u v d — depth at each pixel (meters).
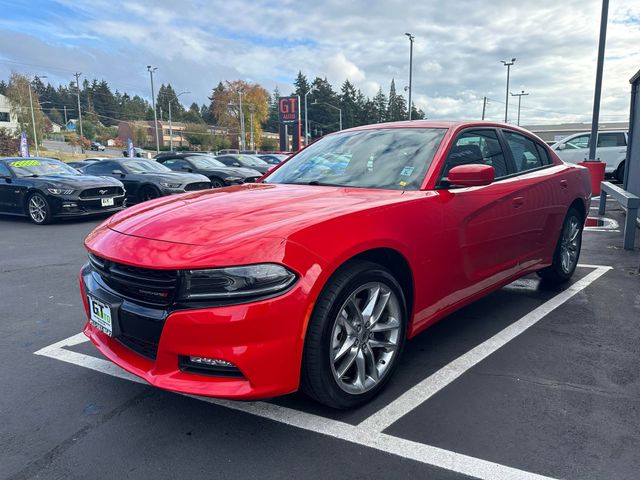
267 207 2.70
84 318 4.24
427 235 2.91
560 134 67.12
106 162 12.62
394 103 107.81
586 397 2.71
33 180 10.04
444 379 2.95
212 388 2.23
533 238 4.06
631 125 8.85
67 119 126.94
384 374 2.75
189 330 2.20
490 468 2.13
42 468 2.20
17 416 2.64
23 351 3.53
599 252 6.25
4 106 85.62
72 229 9.41
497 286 3.71
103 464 2.23
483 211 3.36
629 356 3.23
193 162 14.58
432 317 3.09
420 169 3.20
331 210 2.59
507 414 2.56
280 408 2.67
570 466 2.14
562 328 3.73
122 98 151.25
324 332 2.36
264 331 2.19
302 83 112.81
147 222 2.68
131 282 2.40
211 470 2.17
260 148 104.44
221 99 103.56
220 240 2.32
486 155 3.68
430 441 2.34
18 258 6.69
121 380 3.06
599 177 9.64
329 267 2.35
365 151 3.57
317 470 2.15
